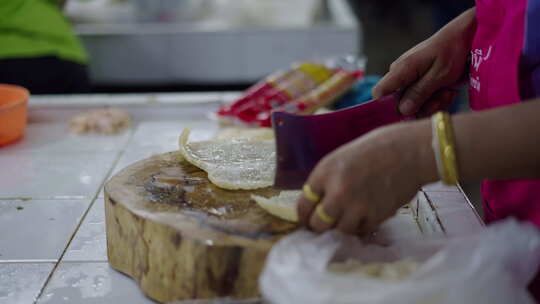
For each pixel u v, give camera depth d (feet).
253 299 2.25
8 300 2.58
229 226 2.39
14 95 4.86
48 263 2.88
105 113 4.98
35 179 3.96
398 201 2.01
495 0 2.53
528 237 1.82
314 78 5.35
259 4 10.31
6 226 3.29
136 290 2.64
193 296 2.37
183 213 2.50
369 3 16.48
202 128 4.96
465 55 2.89
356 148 1.98
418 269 1.87
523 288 1.88
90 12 9.61
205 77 9.21
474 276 1.73
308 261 1.91
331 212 2.00
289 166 2.37
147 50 8.95
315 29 8.83
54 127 5.04
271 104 4.90
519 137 1.85
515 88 2.35
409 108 2.99
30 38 6.46
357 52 8.97
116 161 4.29
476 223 2.84
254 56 9.04
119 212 2.61
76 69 6.89
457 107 6.08
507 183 2.59
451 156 1.88
